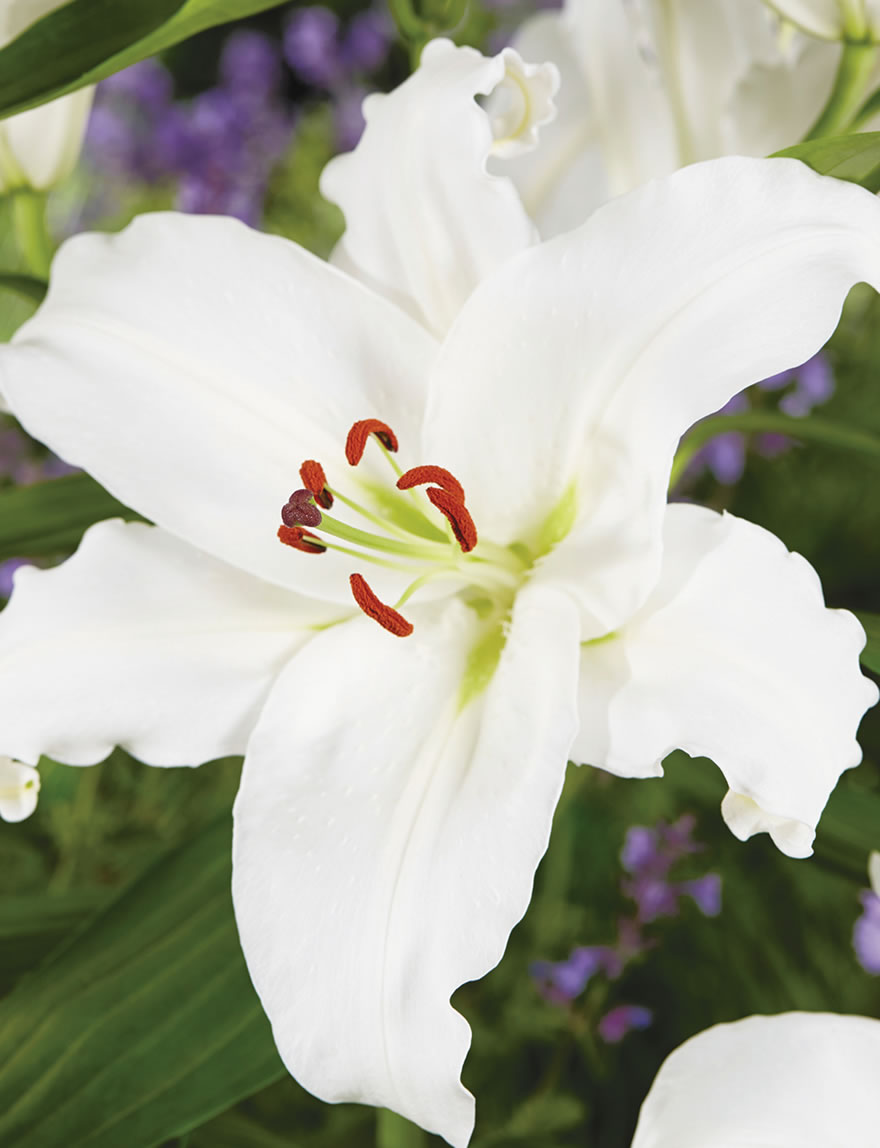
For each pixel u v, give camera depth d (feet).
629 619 2.52
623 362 2.49
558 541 2.60
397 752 2.54
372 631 2.59
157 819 4.56
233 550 2.57
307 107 6.57
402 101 2.59
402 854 2.48
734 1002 4.68
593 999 4.33
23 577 2.57
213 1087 2.62
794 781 2.43
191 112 6.15
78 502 2.87
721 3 2.94
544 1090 4.45
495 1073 4.55
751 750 2.44
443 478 2.54
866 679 2.43
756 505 5.35
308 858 2.49
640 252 2.47
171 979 2.67
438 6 2.78
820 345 2.43
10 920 3.07
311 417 2.59
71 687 2.57
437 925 2.45
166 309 2.57
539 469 2.57
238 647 2.60
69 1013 2.65
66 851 4.34
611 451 2.52
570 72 3.03
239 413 2.58
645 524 2.49
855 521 5.23
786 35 3.07
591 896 4.81
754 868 4.78
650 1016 4.25
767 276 2.44
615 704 2.50
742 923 4.71
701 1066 2.59
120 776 4.49
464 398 2.56
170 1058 2.64
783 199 2.44
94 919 2.71
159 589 2.59
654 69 2.99
